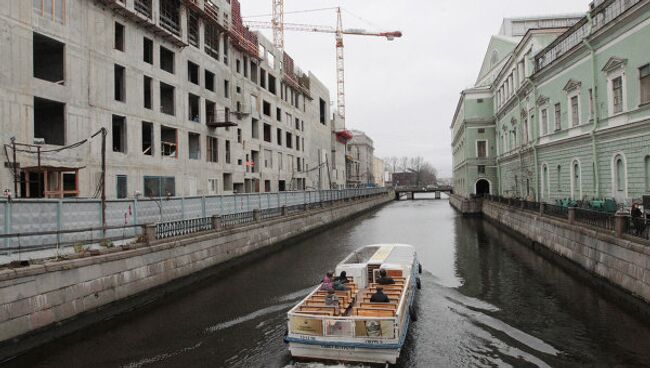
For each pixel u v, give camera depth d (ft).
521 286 51.37
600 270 47.57
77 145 60.85
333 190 150.41
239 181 116.37
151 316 42.42
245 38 123.85
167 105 90.12
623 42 59.06
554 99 85.71
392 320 29.19
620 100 61.36
